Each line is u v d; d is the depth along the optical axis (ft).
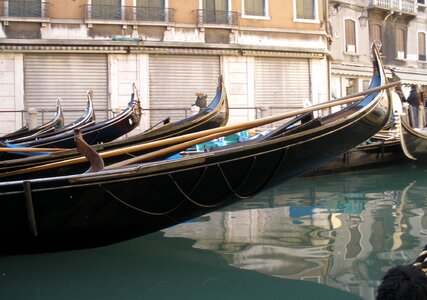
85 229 16.01
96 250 17.43
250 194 17.88
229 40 53.31
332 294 13.26
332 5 74.38
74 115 48.44
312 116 19.98
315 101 56.70
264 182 17.70
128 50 48.98
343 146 19.35
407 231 19.86
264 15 55.26
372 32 80.07
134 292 13.74
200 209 17.13
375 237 18.99
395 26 83.25
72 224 15.66
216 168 16.11
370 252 16.98
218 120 32.22
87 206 15.33
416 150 38.34
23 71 46.96
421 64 86.84
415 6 84.53
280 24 55.72
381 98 20.93
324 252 17.07
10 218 14.96
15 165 22.02
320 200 27.20
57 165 18.65
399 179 34.68
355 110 20.76
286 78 55.57
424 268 4.37
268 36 55.11
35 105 47.44
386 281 4.27
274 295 13.34
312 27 57.21
